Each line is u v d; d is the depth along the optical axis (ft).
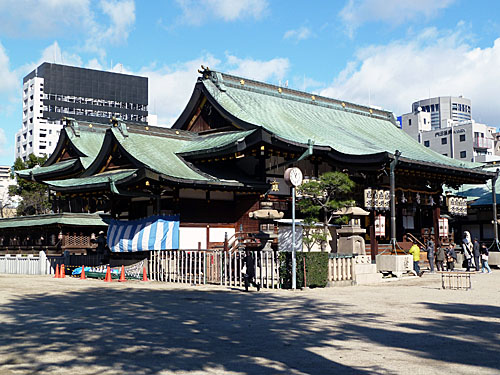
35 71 537.65
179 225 94.99
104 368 27.37
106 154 105.50
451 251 111.55
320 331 38.27
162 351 31.50
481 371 26.43
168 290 70.28
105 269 102.12
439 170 117.70
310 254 70.95
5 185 536.83
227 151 97.81
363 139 124.06
